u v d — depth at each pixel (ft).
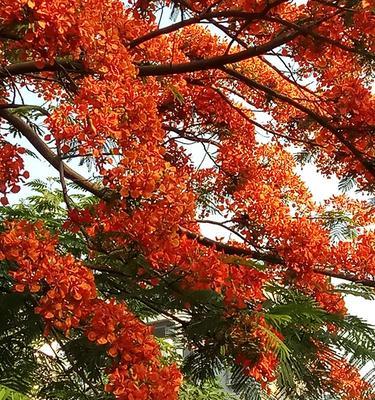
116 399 12.72
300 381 15.35
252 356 12.87
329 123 17.04
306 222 17.81
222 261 13.79
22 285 11.51
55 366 18.38
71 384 16.71
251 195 18.57
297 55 17.30
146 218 12.30
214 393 25.02
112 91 12.62
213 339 13.71
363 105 16.38
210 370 14.35
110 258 13.67
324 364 15.44
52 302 11.55
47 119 12.26
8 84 18.06
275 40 15.84
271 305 15.19
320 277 18.12
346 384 18.67
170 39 21.35
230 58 16.39
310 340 15.07
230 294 13.52
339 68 17.57
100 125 12.07
